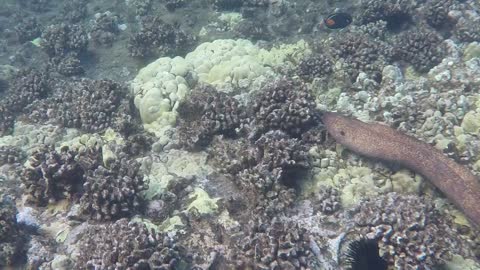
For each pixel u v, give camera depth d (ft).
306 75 5.88
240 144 4.38
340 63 5.76
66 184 4.17
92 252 3.39
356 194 3.92
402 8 7.34
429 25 7.16
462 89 4.76
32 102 6.41
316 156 4.29
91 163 4.20
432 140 4.11
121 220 3.57
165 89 5.64
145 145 4.97
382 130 4.04
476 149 3.94
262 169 3.84
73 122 5.61
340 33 7.11
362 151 4.06
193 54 6.81
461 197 3.45
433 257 3.14
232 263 3.33
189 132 4.82
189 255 3.48
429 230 3.27
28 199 4.26
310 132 4.57
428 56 6.06
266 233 3.34
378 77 5.68
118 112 5.58
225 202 3.92
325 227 3.62
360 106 4.93
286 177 4.04
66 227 3.96
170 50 7.59
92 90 5.87
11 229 3.78
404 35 6.59
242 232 3.59
